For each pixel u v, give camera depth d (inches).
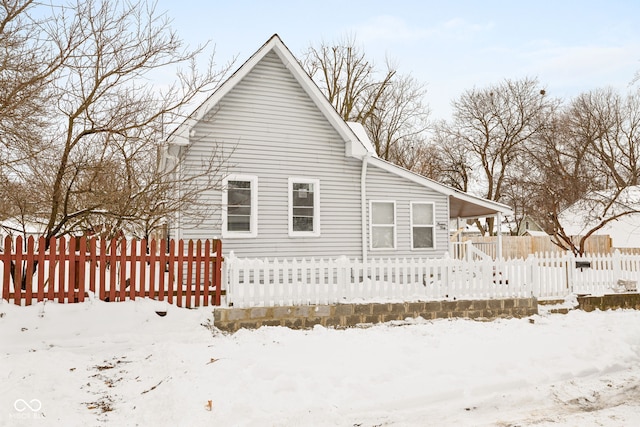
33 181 352.2
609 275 528.4
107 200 356.5
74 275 335.9
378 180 602.9
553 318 453.4
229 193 520.4
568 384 250.4
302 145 560.1
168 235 534.3
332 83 1336.1
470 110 1686.8
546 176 1353.3
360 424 196.2
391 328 388.2
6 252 322.3
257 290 380.8
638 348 312.5
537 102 1600.6
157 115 357.7
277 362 261.4
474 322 419.8
